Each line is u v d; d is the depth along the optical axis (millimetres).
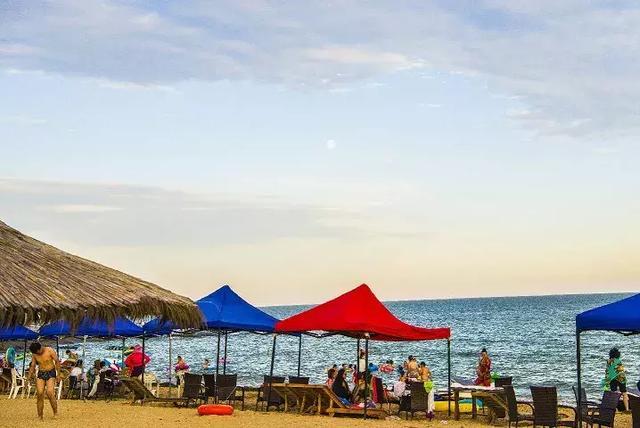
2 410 18906
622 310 13062
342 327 16625
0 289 9320
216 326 18781
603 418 14578
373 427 15859
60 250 11266
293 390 18375
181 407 20172
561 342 74188
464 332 96000
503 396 16766
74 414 18109
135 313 10211
